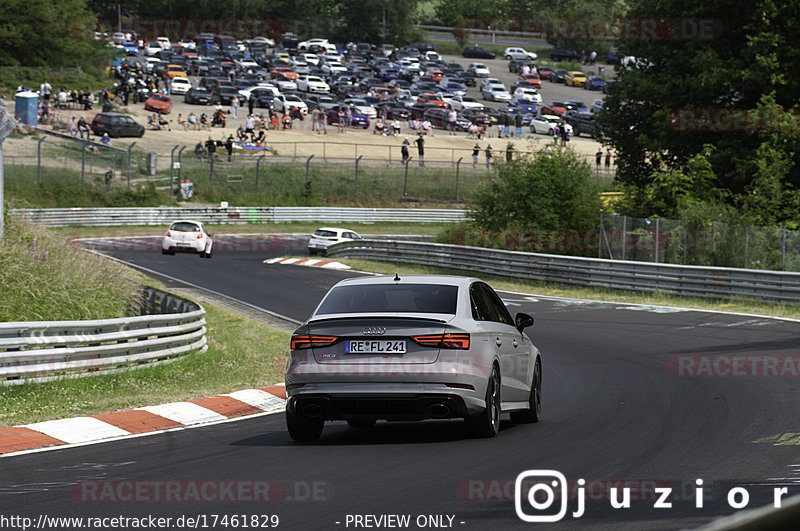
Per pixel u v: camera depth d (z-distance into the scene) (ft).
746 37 306.76
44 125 604.90
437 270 328.90
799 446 71.56
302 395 75.15
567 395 110.01
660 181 306.76
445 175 610.24
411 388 73.56
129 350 124.67
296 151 628.28
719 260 254.06
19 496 57.52
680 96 328.49
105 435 83.10
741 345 153.17
